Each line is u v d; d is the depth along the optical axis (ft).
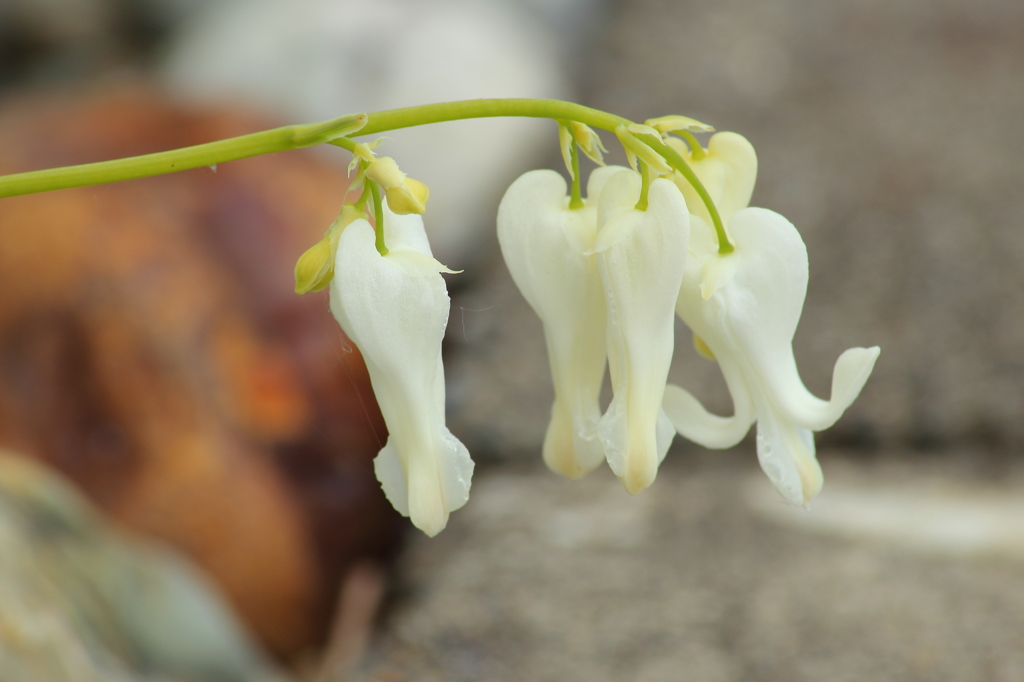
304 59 2.14
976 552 1.40
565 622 1.33
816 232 2.13
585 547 1.47
